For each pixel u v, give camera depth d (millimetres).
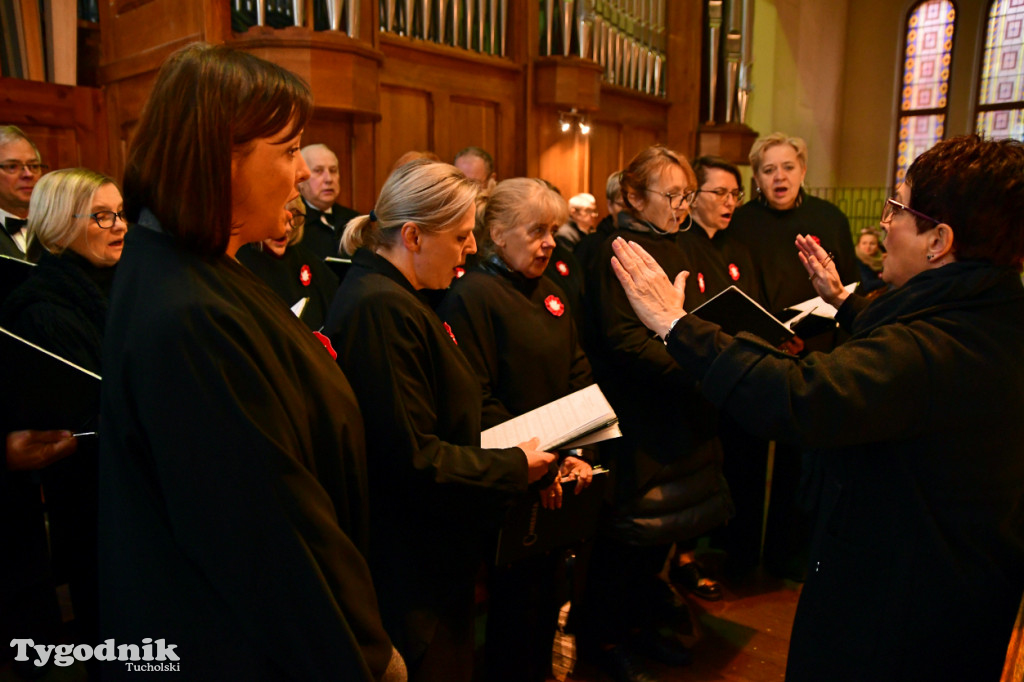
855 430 1073
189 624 790
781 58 7312
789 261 2816
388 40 3629
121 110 3648
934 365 1079
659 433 2092
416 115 3867
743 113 5801
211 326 784
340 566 849
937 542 1113
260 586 782
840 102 8211
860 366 1086
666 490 2086
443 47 3908
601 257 2158
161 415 763
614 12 4809
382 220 1436
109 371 801
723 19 5602
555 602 1930
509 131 4336
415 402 1301
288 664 794
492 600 1836
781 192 2814
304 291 2592
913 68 8070
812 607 1249
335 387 950
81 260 1855
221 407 773
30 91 3416
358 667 815
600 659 2154
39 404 1418
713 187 2537
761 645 2342
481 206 2340
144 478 792
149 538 794
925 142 8094
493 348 1808
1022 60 7539
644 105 5469
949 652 1131
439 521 1373
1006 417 1102
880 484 1162
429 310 1411
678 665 2203
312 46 2965
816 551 1263
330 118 3432
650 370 2016
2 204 2721
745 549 2797
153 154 825
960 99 7887
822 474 1309
